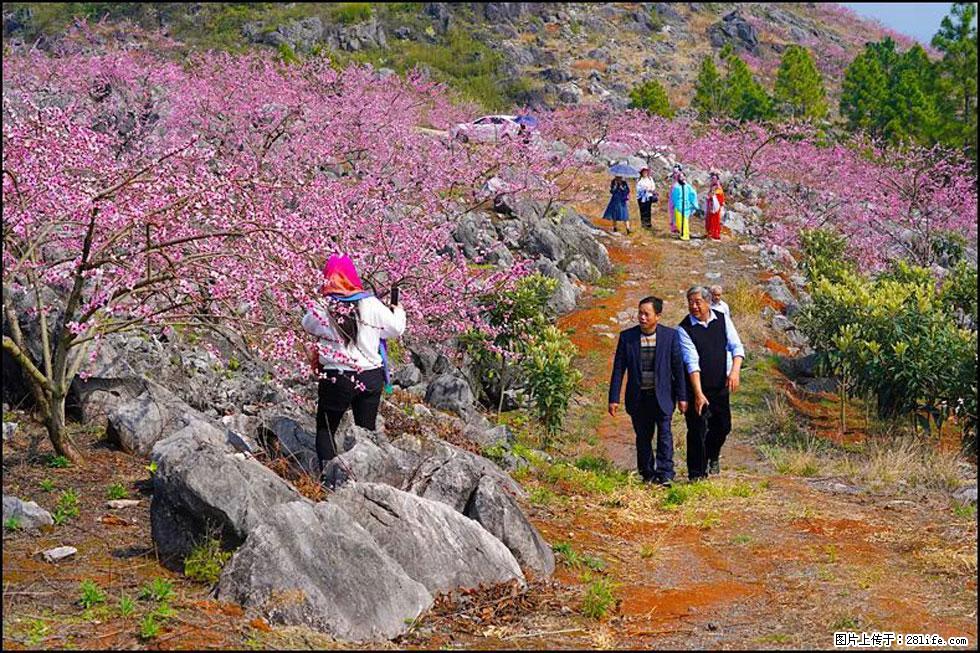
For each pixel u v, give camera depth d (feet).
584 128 111.96
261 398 30.60
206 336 32.60
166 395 27.27
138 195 22.39
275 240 22.62
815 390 49.90
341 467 22.50
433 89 95.96
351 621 16.33
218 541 18.53
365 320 23.63
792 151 108.99
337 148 60.49
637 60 260.01
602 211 85.46
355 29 220.23
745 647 16.76
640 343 31.63
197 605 16.40
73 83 62.75
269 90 66.23
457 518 19.70
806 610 18.97
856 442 41.60
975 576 21.20
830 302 50.55
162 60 76.95
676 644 16.90
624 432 42.29
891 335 44.39
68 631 15.17
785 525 26.09
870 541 24.47
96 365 27.78
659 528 25.81
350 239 33.30
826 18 338.13
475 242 61.00
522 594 19.15
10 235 23.09
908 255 79.20
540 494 27.50
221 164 32.40
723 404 33.06
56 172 22.21
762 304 63.05
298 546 17.02
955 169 94.84
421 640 16.42
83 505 21.80
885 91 174.29
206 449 19.40
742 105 188.03
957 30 166.40
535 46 250.78
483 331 42.09
